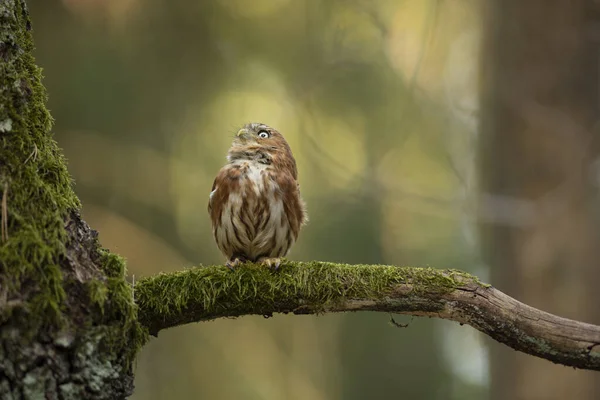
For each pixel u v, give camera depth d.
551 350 5.68
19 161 5.17
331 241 14.26
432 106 14.16
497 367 12.89
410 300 5.75
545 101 12.98
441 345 15.81
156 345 14.38
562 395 12.13
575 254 12.42
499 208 12.66
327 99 14.34
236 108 14.46
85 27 13.76
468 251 15.29
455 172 13.06
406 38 14.52
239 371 14.73
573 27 12.98
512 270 12.75
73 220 5.27
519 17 13.17
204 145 14.45
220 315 5.82
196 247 14.38
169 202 14.48
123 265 5.30
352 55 14.31
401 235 15.48
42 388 4.70
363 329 15.40
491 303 5.70
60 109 13.64
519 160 12.95
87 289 5.01
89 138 13.95
